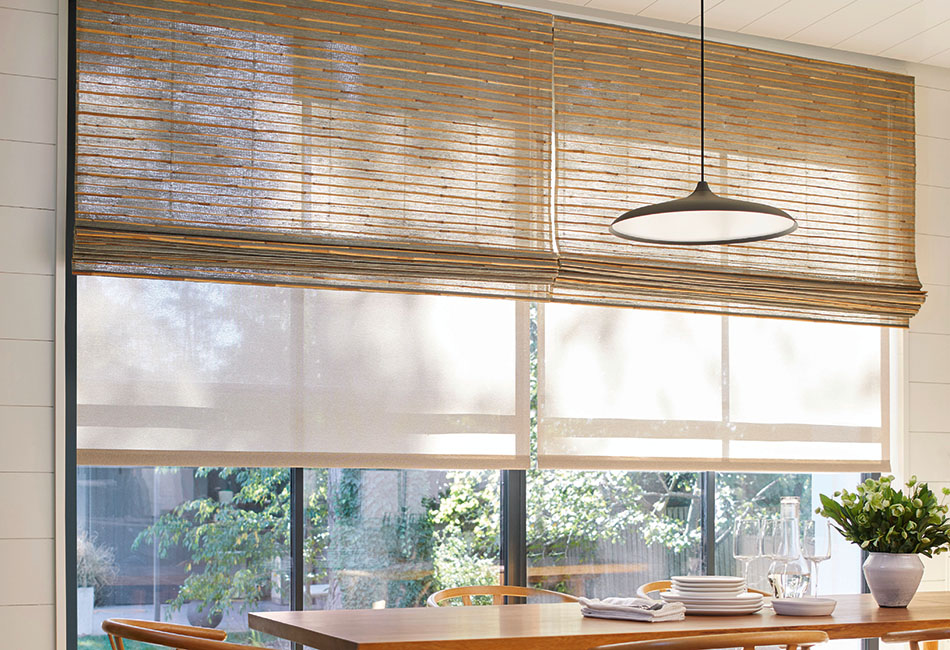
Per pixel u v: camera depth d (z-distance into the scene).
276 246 3.84
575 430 4.33
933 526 3.40
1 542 3.53
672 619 2.97
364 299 4.07
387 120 4.09
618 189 4.42
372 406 4.04
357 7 4.09
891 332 4.97
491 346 4.23
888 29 4.64
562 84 4.39
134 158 3.72
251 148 3.89
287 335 3.95
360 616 2.97
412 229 4.08
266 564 3.97
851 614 3.16
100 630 3.72
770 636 2.38
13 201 3.64
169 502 3.86
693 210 2.90
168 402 3.77
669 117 4.55
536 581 4.36
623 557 4.52
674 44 4.60
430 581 4.19
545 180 4.30
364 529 4.11
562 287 4.29
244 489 3.96
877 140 4.95
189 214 3.79
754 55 4.73
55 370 3.62
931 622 3.04
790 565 3.23
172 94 3.80
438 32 4.20
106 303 3.73
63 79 3.72
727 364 4.64
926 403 5.00
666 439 4.49
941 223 5.10
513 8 4.33
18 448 3.58
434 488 4.24
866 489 3.49
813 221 4.75
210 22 3.88
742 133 4.67
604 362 4.41
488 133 4.23
